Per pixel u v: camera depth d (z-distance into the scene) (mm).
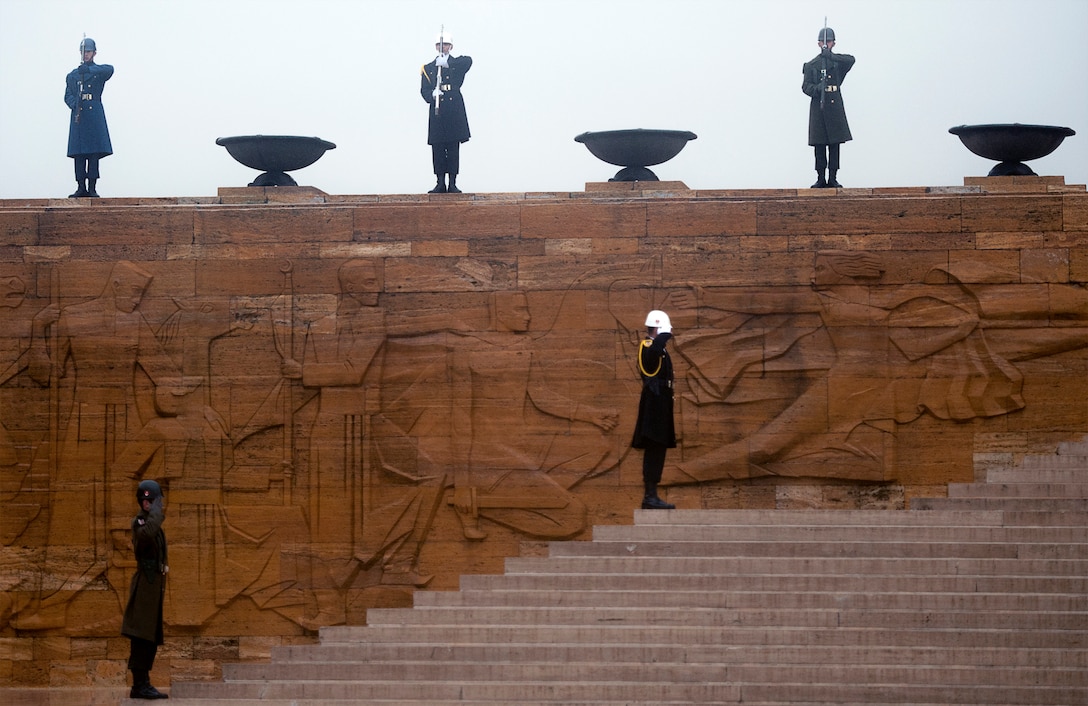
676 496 25641
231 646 26016
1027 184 26188
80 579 26328
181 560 26156
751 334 25688
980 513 21422
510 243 26172
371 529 25922
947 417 25391
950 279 25594
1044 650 18547
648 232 26000
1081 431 25281
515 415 25938
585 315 25969
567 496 25688
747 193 26234
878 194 25984
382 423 26062
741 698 18391
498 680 19250
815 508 25453
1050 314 25422
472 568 25828
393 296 26266
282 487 26141
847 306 25609
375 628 20469
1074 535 20719
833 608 19625
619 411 25750
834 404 25516
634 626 19656
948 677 18406
